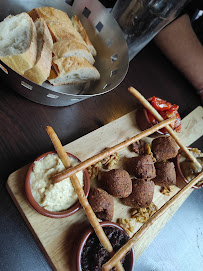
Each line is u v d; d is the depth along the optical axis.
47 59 0.93
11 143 0.97
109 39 1.19
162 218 1.14
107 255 0.84
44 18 1.04
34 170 0.86
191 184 1.03
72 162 0.94
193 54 1.57
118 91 1.34
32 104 1.06
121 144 0.93
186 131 1.46
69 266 0.89
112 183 0.97
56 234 0.91
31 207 0.89
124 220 1.04
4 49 0.91
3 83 1.01
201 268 1.21
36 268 0.87
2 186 0.91
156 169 1.16
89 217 0.80
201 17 1.66
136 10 1.14
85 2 1.16
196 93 1.67
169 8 1.10
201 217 1.32
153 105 1.21
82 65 1.03
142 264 1.08
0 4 1.03
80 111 1.18
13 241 0.86
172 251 1.17
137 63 1.50
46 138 1.04
